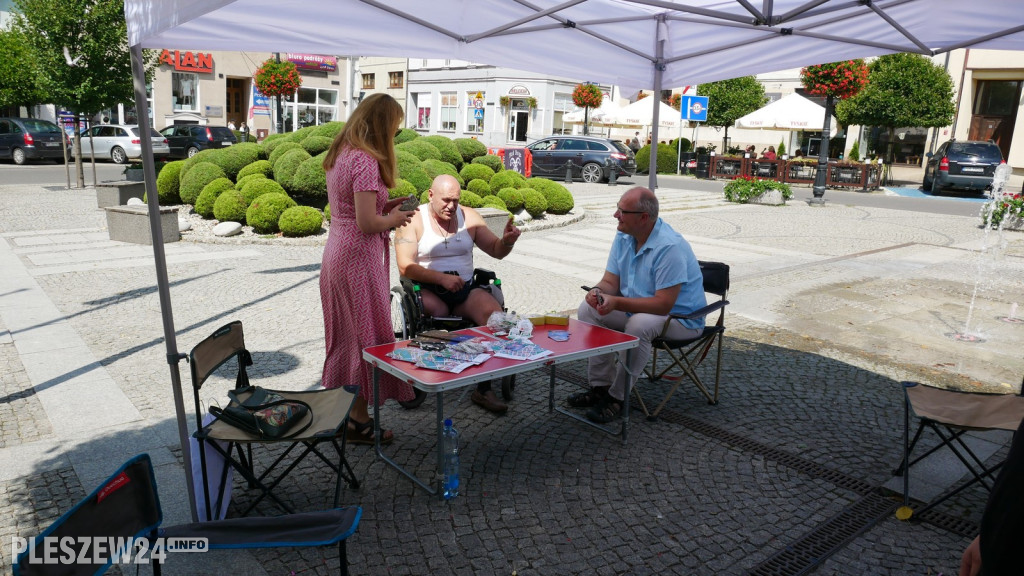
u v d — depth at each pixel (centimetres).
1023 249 1145
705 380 527
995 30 430
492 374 340
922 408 341
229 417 301
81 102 1570
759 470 389
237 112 3891
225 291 754
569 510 344
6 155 2391
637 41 539
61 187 1741
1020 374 552
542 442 419
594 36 510
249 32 378
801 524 336
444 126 3812
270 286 780
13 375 501
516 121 3481
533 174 2381
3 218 1222
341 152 355
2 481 354
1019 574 133
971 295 817
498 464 389
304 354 558
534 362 357
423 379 327
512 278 855
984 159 1953
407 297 447
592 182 2286
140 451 389
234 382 494
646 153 2841
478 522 331
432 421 443
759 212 1591
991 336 655
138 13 272
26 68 2455
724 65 556
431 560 300
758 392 505
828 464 397
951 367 566
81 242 1016
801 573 299
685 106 2050
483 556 304
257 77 2692
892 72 2177
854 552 315
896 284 867
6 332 599
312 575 288
